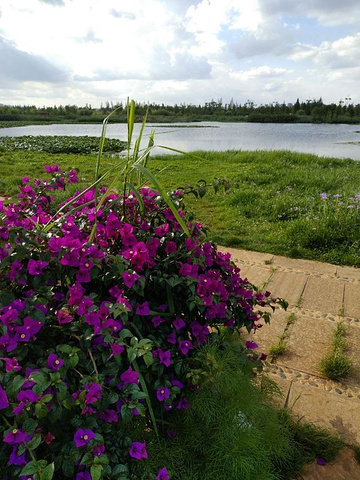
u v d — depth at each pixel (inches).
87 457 45.8
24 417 44.9
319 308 130.1
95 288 70.3
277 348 103.5
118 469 49.8
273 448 65.4
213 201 292.4
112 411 53.1
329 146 935.7
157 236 77.2
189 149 821.2
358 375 95.8
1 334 52.5
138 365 63.1
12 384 46.3
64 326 56.2
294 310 128.3
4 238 62.6
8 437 43.8
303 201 263.4
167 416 68.7
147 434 65.1
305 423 79.0
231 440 60.7
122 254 67.2
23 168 469.7
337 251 186.2
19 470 45.0
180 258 73.9
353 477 67.2
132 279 60.9
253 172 394.6
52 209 95.9
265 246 194.5
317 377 94.7
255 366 76.0
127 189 80.4
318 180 336.2
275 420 68.9
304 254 184.5
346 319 122.9
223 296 71.5
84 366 54.0
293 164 498.3
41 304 56.7
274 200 275.3
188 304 67.7
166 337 68.7
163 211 78.4
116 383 54.7
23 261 63.0
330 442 73.4
